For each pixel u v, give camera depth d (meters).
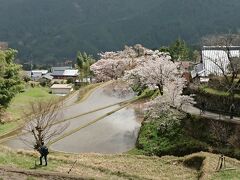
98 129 47.66
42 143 30.56
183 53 89.81
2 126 47.84
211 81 48.78
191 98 45.19
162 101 44.41
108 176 26.16
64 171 25.14
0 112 51.75
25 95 72.81
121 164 32.12
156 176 29.16
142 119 51.53
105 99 66.75
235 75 47.34
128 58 89.50
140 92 67.31
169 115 43.19
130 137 44.53
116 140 43.41
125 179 26.02
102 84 82.50
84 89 77.88
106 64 89.38
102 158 34.69
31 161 26.84
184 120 42.88
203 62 57.94
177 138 40.56
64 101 65.56
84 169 27.28
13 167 22.77
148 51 81.00
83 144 41.84
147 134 42.66
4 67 50.09
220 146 37.97
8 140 42.28
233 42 56.66
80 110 58.00
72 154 36.38
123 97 68.25
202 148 37.97
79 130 46.94
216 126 39.38
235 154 36.28
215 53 58.59
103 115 54.28
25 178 20.30
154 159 34.50
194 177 29.45
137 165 32.19
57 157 30.03
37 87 101.25
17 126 47.66
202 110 45.47
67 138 43.72
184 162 32.78
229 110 43.28
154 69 53.66
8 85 50.62
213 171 28.69
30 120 45.59
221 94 44.72
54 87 100.25
